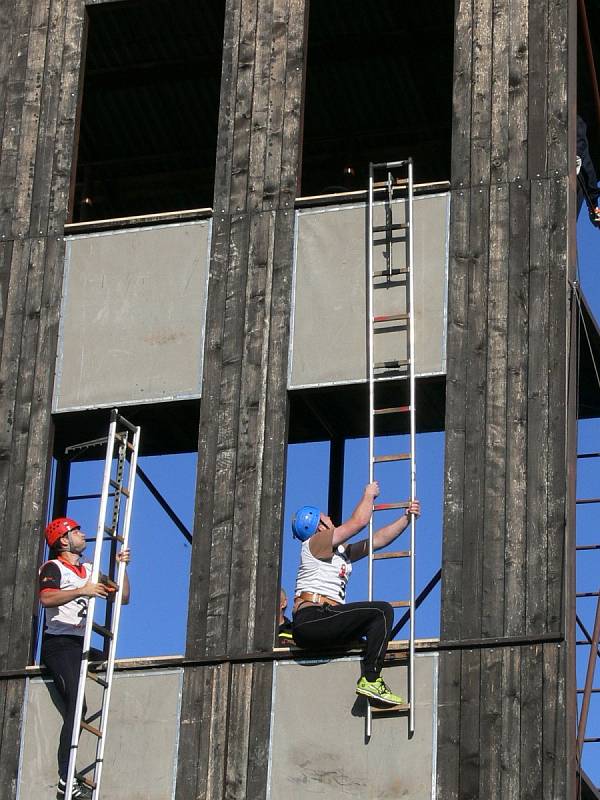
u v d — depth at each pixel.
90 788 20.50
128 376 22.42
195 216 22.97
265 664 20.53
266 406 21.72
